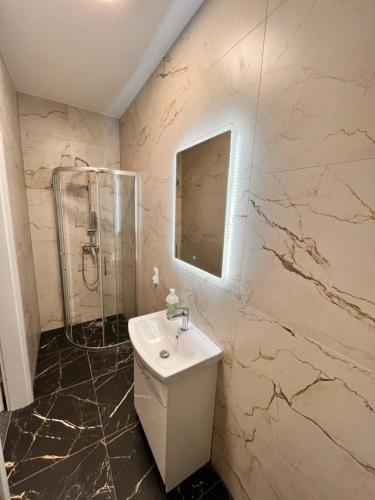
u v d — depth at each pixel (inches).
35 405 62.5
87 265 98.5
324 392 26.9
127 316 101.6
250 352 37.4
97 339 92.7
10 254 54.6
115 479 46.6
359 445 24.0
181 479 45.7
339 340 25.0
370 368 22.6
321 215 25.9
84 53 58.4
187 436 44.0
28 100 79.7
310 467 29.2
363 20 20.9
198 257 49.8
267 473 35.8
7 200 53.0
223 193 40.8
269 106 31.0
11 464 48.1
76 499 43.2
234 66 36.4
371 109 21.0
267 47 30.5
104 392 67.6
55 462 49.0
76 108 88.6
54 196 88.6
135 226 89.1
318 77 24.9
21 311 58.9
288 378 31.2
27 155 82.7
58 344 89.4
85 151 93.0
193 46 46.3
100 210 91.7
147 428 48.6
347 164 23.1
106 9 45.3
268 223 32.6
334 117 23.9
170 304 52.7
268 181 32.1
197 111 46.3
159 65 60.7
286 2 27.6
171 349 48.3
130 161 89.0
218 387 45.8
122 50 57.1
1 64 56.1
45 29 50.3
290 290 30.0
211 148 43.2
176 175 55.6
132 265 95.9
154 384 43.4
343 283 24.3
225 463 46.0
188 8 44.6
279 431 33.2
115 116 97.2
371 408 22.8
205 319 48.7
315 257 26.8
